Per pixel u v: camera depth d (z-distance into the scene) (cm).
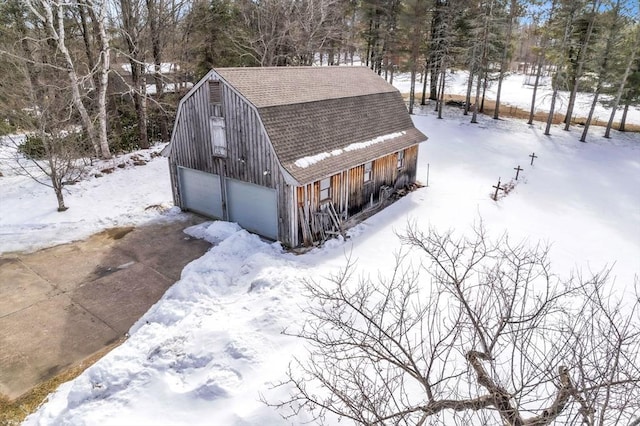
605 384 342
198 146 1476
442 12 3231
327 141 1436
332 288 994
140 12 2309
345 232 1433
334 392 464
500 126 3138
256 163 1320
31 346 912
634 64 2923
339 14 3238
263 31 2822
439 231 1465
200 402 696
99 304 1061
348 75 1836
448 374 669
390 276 1095
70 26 2344
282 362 757
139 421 672
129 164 2061
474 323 443
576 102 4034
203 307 979
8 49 1827
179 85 2866
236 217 1484
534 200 1920
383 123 1745
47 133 1847
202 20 2694
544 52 3089
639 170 2431
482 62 3164
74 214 1582
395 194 1831
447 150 2578
